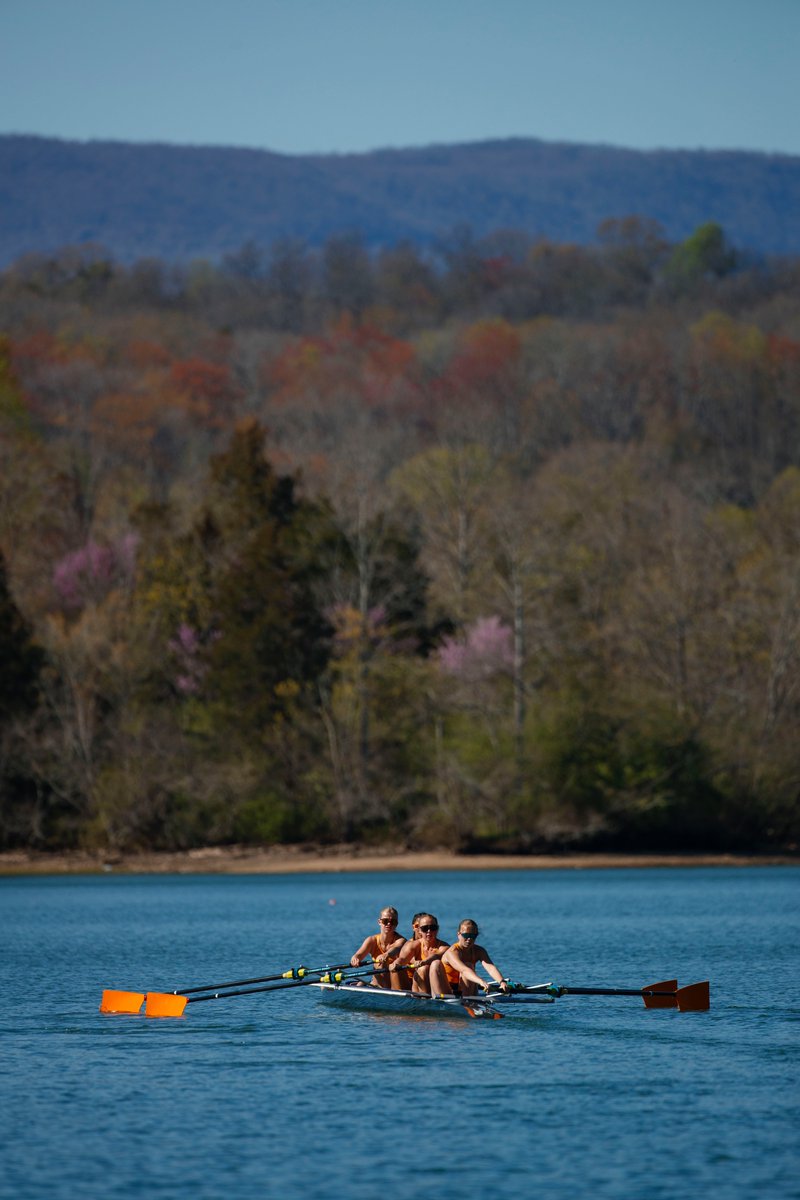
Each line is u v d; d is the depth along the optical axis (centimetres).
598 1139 6681
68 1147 6594
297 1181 6112
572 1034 9069
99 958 13188
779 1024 9381
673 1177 6147
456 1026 9356
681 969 12038
